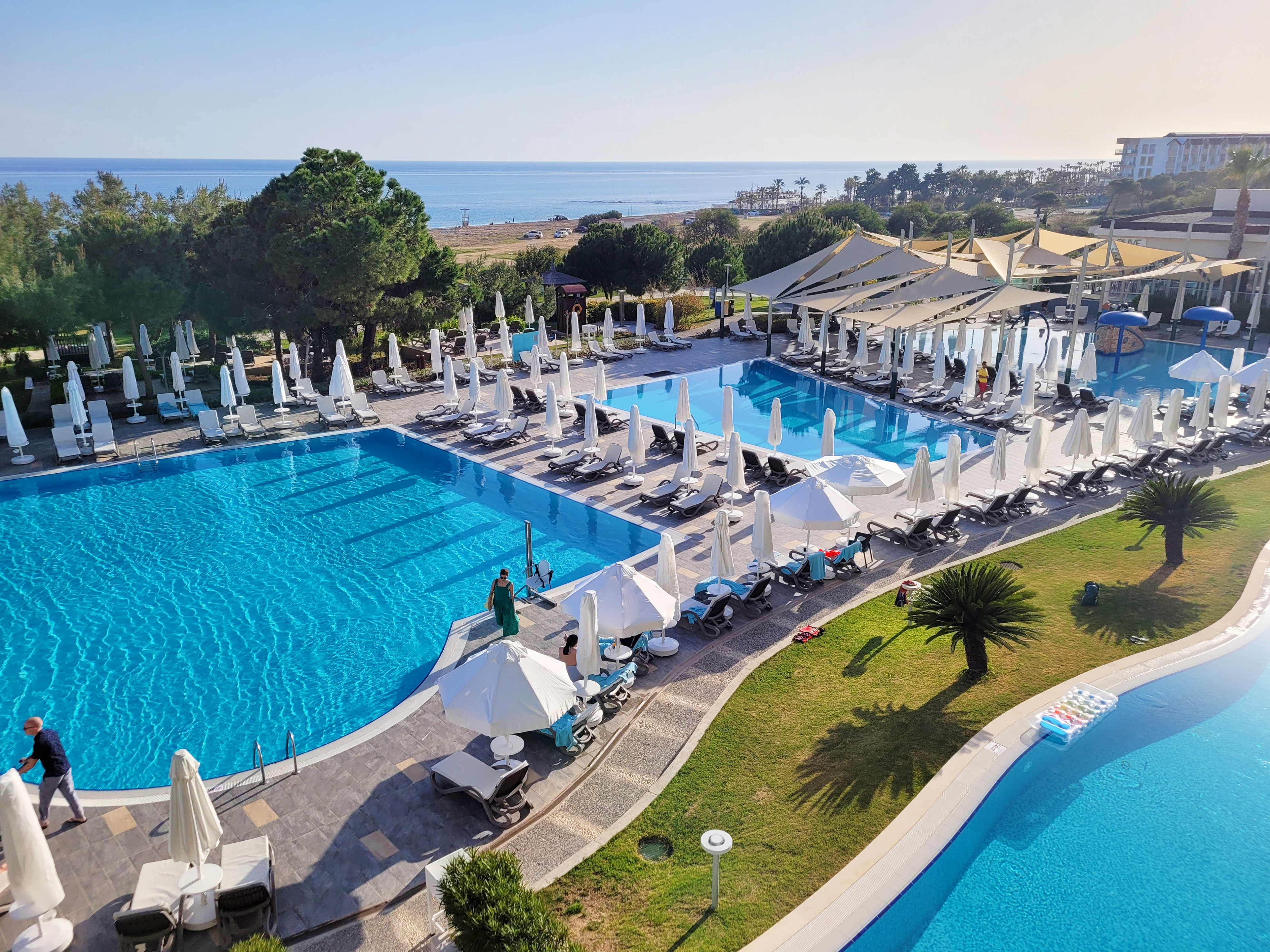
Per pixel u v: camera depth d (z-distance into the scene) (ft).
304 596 56.44
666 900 29.09
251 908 27.96
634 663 42.80
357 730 40.91
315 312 109.50
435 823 33.55
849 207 287.28
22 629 52.13
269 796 35.27
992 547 59.57
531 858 31.42
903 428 92.94
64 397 98.63
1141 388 105.09
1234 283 154.10
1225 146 570.05
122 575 59.52
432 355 110.52
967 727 38.68
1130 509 57.00
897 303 109.60
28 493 75.46
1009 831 32.78
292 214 112.57
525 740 39.06
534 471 79.92
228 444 87.35
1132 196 418.72
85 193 128.88
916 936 27.86
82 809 34.14
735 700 41.63
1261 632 46.88
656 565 58.70
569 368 122.31
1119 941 27.96
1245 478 71.77
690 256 228.63
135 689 45.80
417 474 80.84
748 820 33.12
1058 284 151.23
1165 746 37.78
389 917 28.89
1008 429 89.25
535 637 48.70
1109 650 45.39
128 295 108.27
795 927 27.76
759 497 50.85
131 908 27.32
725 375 119.65
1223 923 28.71
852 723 39.29
